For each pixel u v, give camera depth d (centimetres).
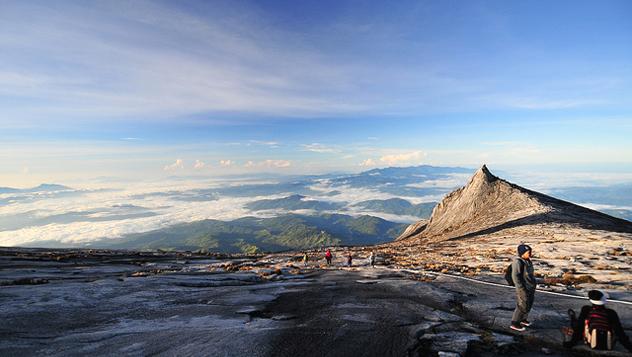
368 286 1589
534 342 811
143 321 1009
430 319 1000
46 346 786
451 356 719
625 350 744
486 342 807
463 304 1185
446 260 2756
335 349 776
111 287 1518
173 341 826
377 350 769
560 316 996
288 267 2836
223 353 752
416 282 1641
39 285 1550
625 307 1072
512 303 1183
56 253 4716
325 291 1482
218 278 1903
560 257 2459
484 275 1852
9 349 759
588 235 3538
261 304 1237
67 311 1093
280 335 869
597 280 1579
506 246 3312
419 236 8406
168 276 1964
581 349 759
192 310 1150
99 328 934
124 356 732
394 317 1023
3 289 1395
